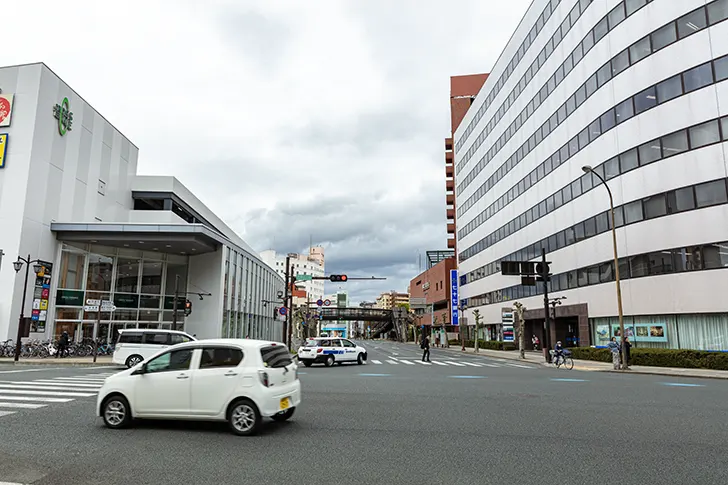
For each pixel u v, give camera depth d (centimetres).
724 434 869
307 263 11794
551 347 4444
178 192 4338
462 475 619
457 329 8275
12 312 2791
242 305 4400
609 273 3472
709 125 2795
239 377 852
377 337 17512
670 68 3016
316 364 3048
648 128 3139
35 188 2995
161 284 3747
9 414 1021
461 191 7788
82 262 3353
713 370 2486
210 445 771
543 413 1087
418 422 972
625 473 630
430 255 11888
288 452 730
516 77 5344
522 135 5144
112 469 638
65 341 2845
